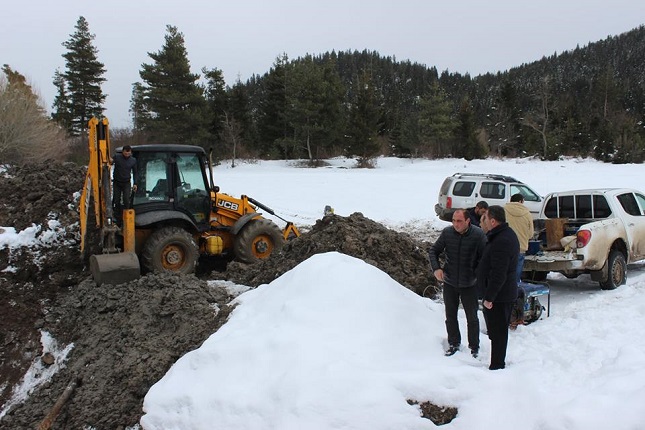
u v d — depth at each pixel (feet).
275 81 175.42
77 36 168.66
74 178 41.70
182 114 143.64
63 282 30.01
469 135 168.14
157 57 142.51
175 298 24.31
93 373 21.34
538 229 31.32
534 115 190.80
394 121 207.10
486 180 50.39
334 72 173.68
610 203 30.19
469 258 18.28
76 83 170.30
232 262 32.27
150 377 19.74
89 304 25.86
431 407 14.98
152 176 31.65
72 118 169.68
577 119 189.67
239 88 183.21
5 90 77.71
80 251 32.37
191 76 143.84
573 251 27.76
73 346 24.18
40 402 21.40
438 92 177.47
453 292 18.65
